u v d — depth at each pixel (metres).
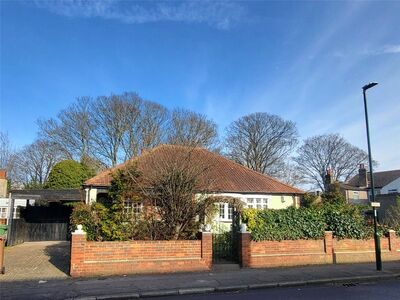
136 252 13.38
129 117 41.78
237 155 57.22
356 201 45.59
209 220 15.72
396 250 17.84
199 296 10.71
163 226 14.45
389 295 10.78
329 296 10.66
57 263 15.35
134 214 14.43
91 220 13.72
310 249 16.03
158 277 12.68
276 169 57.34
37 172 49.38
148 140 39.81
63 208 28.80
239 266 14.71
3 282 11.84
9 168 44.88
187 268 13.85
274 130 57.53
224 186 22.98
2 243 13.13
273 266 15.15
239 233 15.07
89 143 42.72
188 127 40.44
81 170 33.62
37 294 10.40
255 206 23.97
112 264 13.09
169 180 14.71
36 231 25.94
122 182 14.38
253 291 11.48
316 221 16.44
